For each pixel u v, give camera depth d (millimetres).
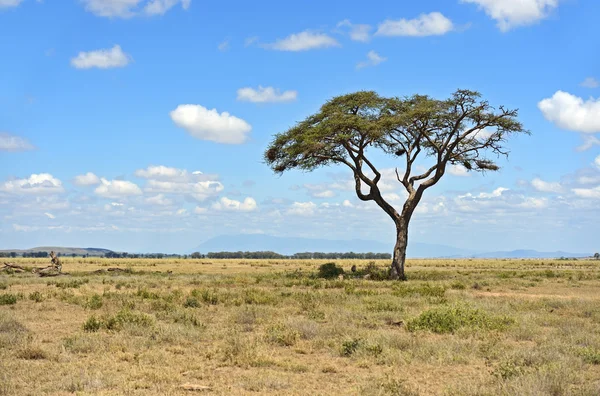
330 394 10312
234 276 45500
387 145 45938
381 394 10102
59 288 32812
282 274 50406
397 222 43781
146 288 31734
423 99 45875
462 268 79000
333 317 19766
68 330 17188
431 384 11148
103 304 23156
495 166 46312
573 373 11391
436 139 44250
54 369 11898
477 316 18250
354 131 41531
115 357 13219
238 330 17328
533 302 24938
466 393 10141
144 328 16609
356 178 44438
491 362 13031
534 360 12719
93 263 89562
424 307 22750
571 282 41625
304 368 12453
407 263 109812
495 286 36938
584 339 15453
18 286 34562
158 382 11031
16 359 12930
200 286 35344
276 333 15906
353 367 12750
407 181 43844
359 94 44094
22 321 18578
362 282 38875
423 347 14227
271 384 10914
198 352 14047
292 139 45438
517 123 41094
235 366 12719
